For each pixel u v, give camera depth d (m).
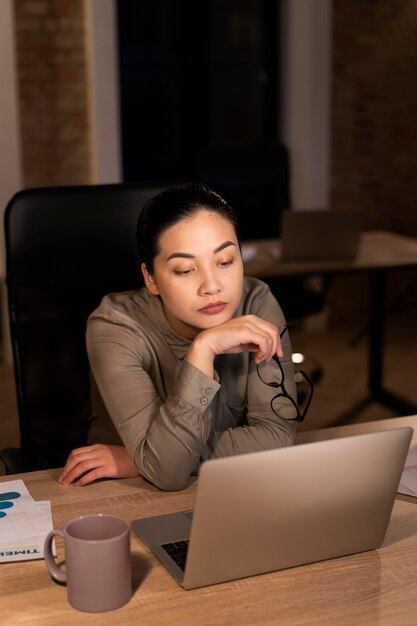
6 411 4.33
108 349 1.80
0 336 5.03
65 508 1.60
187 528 1.52
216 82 5.42
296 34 5.35
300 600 1.32
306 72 5.32
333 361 5.07
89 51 4.90
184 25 5.27
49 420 2.20
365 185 5.70
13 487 1.68
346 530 1.42
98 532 1.34
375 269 3.87
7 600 1.32
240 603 1.31
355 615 1.29
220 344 1.66
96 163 5.01
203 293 1.66
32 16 4.79
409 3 5.51
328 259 3.96
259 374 1.83
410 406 4.34
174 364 1.83
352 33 5.43
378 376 4.48
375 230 5.79
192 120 5.43
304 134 5.41
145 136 5.35
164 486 1.66
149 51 5.23
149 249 1.70
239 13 5.36
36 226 2.12
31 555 1.43
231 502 1.30
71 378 2.20
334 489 1.37
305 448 1.32
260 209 4.58
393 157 5.72
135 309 1.86
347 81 5.50
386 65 5.56
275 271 3.77
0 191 4.71
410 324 5.77
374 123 5.62
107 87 4.95
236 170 4.52
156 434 1.65
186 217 1.66
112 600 1.29
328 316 5.71
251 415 1.83
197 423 1.65
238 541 1.34
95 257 2.16
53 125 4.95
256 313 1.92
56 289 2.15
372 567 1.41
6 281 2.12
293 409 1.83
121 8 5.11
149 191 2.18
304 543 1.39
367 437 1.36
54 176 5.01
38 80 4.87
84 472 1.73
